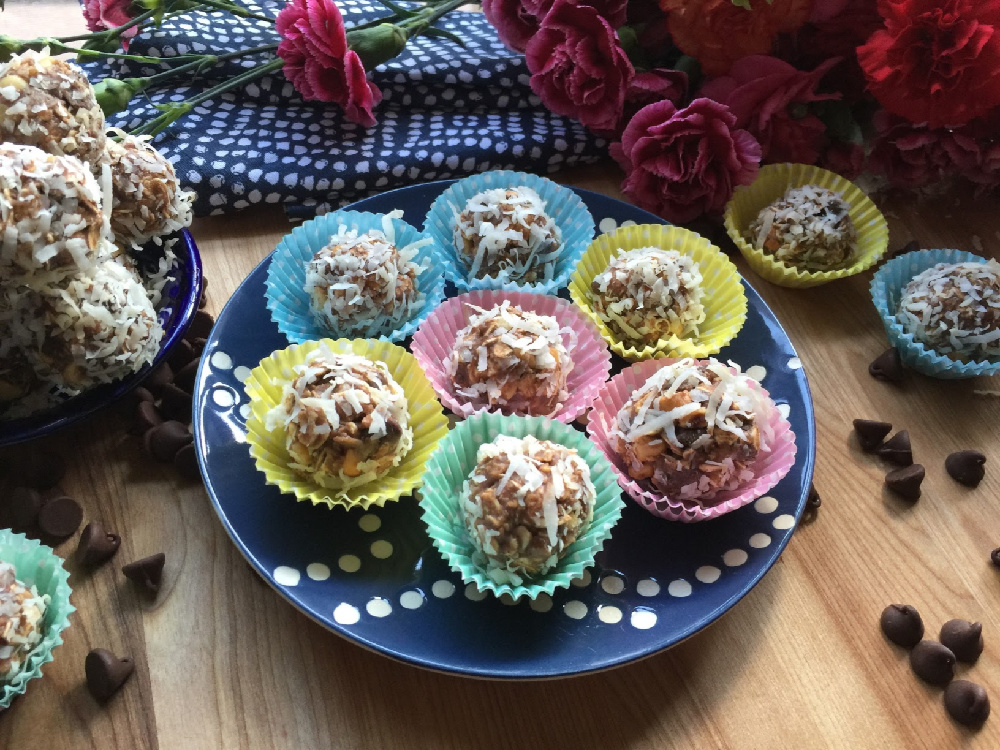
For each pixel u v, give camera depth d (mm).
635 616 221
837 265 315
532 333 261
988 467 276
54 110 232
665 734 215
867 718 220
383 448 234
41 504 243
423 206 319
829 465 274
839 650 232
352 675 221
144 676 217
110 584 234
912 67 304
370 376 241
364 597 220
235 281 311
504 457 225
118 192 261
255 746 208
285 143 340
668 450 236
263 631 227
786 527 236
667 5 315
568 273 302
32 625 202
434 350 278
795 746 214
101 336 234
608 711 218
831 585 245
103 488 253
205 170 321
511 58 372
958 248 345
